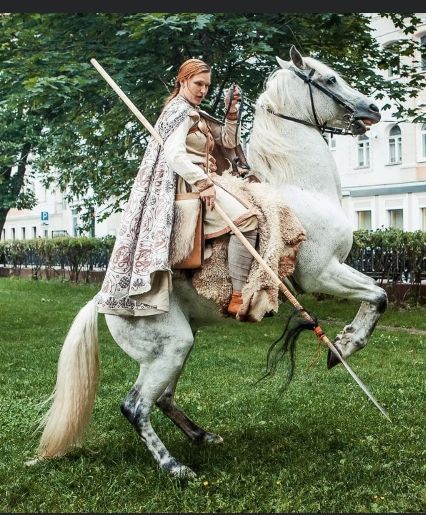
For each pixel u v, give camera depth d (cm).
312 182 483
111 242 2284
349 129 499
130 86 1243
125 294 447
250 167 493
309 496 412
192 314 471
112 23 1259
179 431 565
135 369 849
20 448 528
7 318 1401
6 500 426
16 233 4906
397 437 523
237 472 455
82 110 1377
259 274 436
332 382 754
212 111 1249
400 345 1009
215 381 764
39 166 1902
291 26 1273
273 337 1097
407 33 1401
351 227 489
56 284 2303
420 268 1442
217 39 1255
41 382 774
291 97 489
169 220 440
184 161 433
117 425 586
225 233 443
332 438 524
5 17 1291
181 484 443
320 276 475
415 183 2911
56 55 1267
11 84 1294
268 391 706
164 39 1213
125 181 1422
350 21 1300
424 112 1473
